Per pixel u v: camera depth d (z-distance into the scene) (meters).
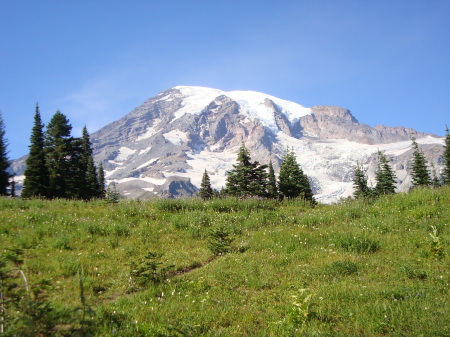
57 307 6.44
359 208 15.62
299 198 20.27
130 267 9.02
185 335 5.95
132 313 6.74
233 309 7.03
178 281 8.74
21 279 7.67
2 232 11.39
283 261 10.07
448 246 9.96
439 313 6.14
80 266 9.27
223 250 11.33
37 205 16.58
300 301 6.54
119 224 13.55
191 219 14.79
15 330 4.77
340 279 8.45
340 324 6.12
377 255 10.10
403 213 14.05
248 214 16.45
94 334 5.70
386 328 5.86
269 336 5.91
